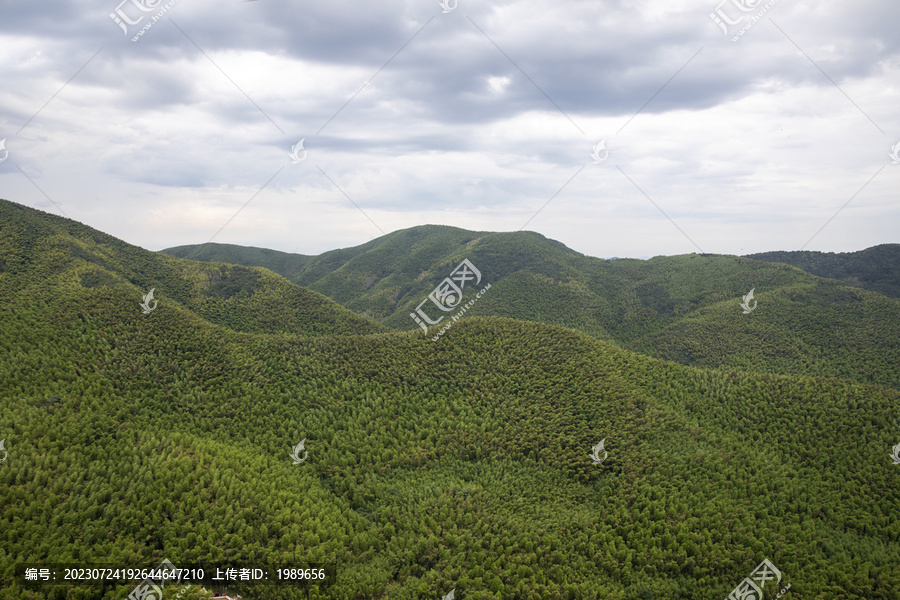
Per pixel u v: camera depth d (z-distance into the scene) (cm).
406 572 4684
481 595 4328
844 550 5016
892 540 5109
